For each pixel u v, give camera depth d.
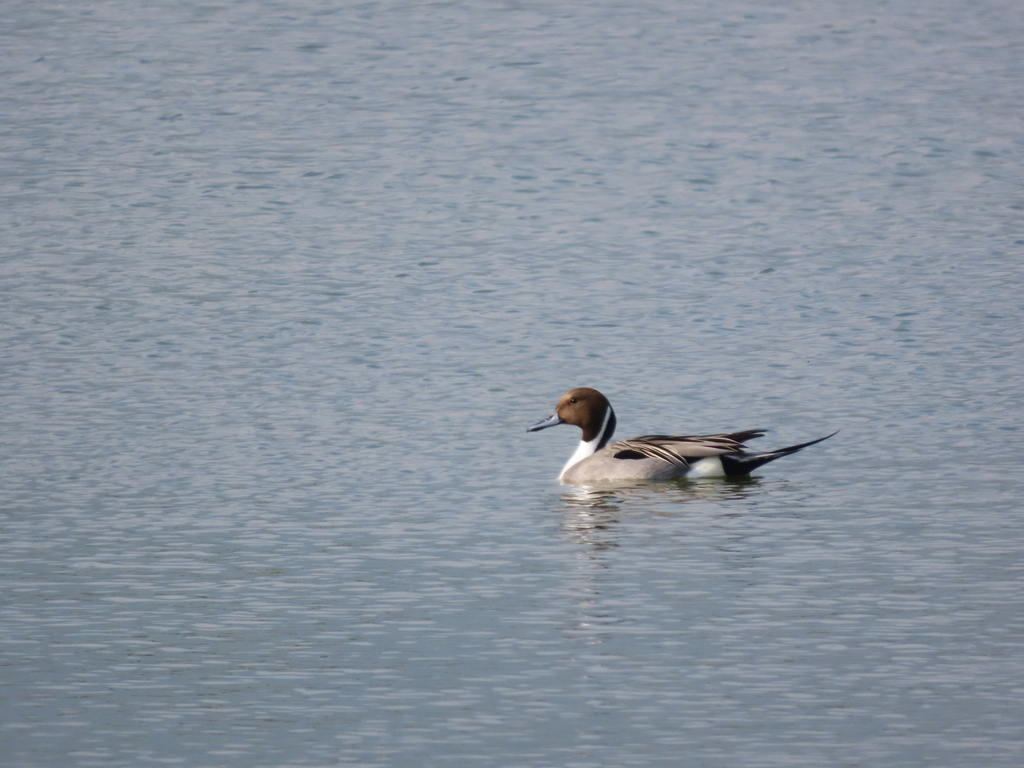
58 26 58.50
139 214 34.72
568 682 11.59
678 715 10.97
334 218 34.59
